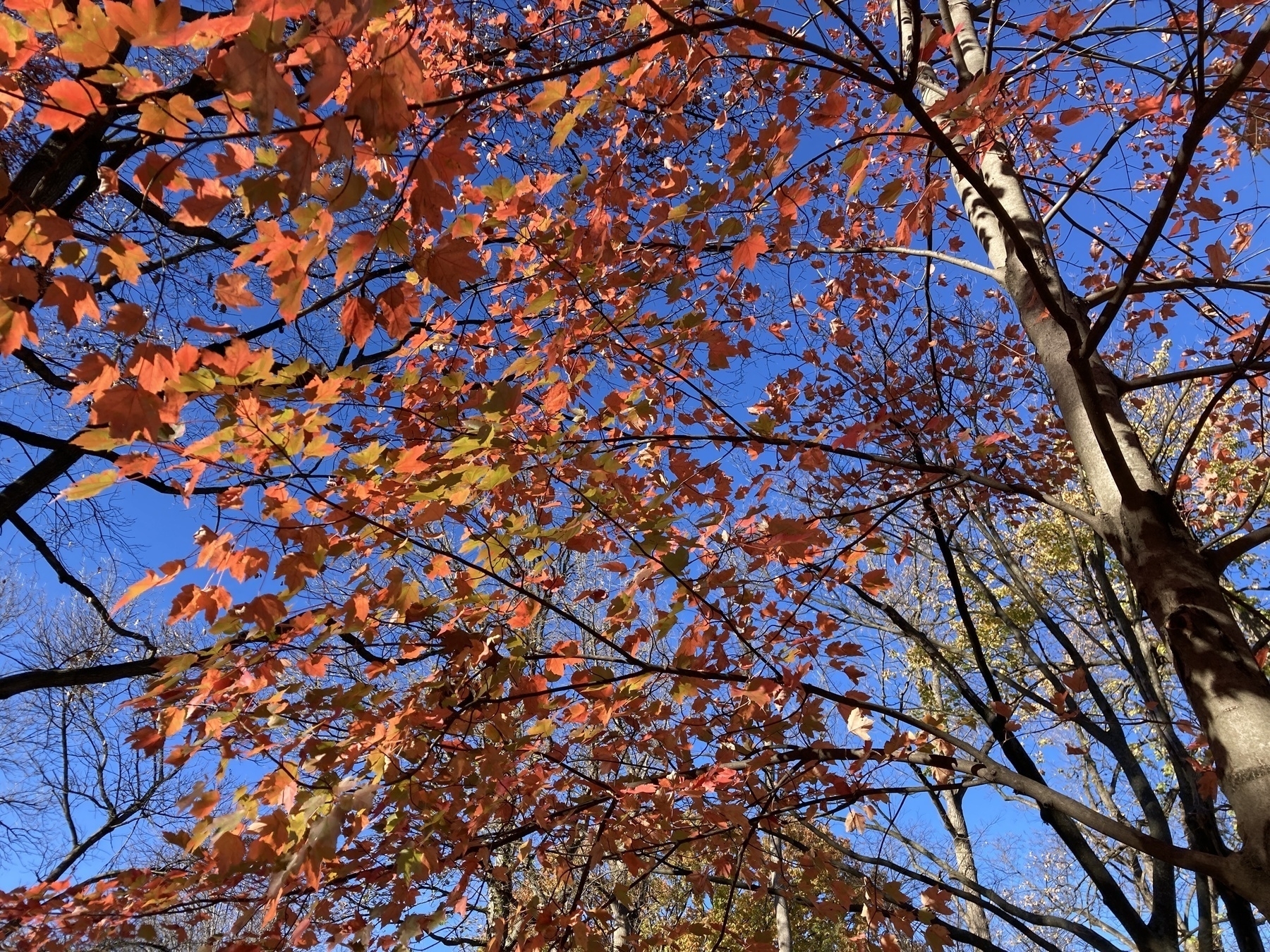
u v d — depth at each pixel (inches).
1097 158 124.5
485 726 118.7
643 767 135.0
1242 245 147.8
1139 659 193.8
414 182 64.7
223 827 85.0
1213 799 135.0
